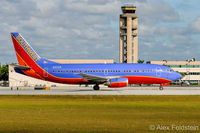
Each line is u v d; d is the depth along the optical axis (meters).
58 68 123.62
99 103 74.31
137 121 46.41
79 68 123.06
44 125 42.66
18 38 124.25
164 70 123.25
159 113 55.00
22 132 38.06
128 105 69.25
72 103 74.38
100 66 122.88
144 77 121.56
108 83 116.00
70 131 38.75
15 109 61.88
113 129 39.97
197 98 86.31
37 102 77.50
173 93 102.38
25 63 124.62
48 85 192.12
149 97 89.00
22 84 192.50
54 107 65.56
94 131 38.75
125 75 121.06
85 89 136.00
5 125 42.59
